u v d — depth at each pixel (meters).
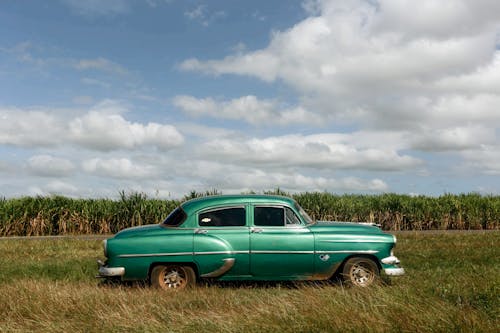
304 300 6.46
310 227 8.99
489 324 5.34
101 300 6.98
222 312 6.29
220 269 8.62
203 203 9.00
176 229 8.80
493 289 6.62
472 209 23.09
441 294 6.72
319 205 22.48
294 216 8.99
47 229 21.95
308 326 5.39
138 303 6.82
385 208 23.50
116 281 9.12
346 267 8.80
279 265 8.75
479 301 6.22
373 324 5.34
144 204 22.61
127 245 8.58
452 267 10.58
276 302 6.41
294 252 8.74
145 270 8.54
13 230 21.44
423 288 7.13
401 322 5.36
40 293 7.24
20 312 6.51
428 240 16.16
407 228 23.38
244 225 8.85
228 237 8.72
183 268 8.66
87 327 5.88
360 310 5.80
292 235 8.80
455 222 23.33
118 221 22.36
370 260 8.82
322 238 8.81
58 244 15.82
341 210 22.70
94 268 10.95
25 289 7.54
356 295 6.62
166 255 8.56
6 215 21.16
